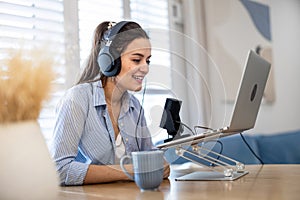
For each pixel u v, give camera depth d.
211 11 3.17
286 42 3.95
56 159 1.24
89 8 2.34
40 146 0.74
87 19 2.30
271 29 3.75
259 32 3.60
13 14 1.93
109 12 2.47
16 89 0.71
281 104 3.80
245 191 0.94
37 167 0.72
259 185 1.05
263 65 1.40
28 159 0.71
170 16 3.00
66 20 2.15
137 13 2.69
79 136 1.29
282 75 3.84
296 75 4.07
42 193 0.71
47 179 0.73
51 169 0.75
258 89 1.42
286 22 3.98
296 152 2.83
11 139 0.70
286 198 0.82
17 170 0.69
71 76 1.30
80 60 1.35
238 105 1.25
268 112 3.62
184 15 3.14
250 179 1.20
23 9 1.98
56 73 0.80
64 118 1.28
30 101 0.72
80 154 1.37
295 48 4.09
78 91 1.30
